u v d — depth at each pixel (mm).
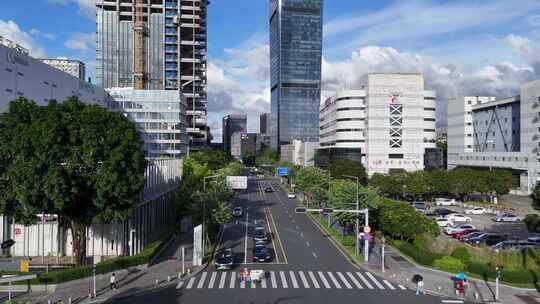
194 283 45344
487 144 152625
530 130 123938
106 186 44250
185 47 177875
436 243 60375
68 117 45312
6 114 45500
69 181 43156
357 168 124188
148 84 171125
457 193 114000
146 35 171500
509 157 131875
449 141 173500
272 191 149500
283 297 40594
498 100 144875
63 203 42438
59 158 43719
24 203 42625
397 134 142500
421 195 117125
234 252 60531
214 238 68500
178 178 88625
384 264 54031
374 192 66500
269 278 47594
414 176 115125
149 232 65125
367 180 123625
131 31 170375
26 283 41969
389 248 63219
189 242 65688
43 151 42812
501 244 62312
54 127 43094
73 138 44312
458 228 74688
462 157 158625
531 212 97438
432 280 47375
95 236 55781
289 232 76500
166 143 145750
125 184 45562
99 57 168625
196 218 63594
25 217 45281
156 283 44656
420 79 143000
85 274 45469
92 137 44906
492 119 149750
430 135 144375
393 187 113250
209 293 41719
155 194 67250
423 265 53781
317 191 90562
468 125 162375
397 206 65375
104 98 135250
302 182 107500
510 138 140000
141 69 169625
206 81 186875
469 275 49531
